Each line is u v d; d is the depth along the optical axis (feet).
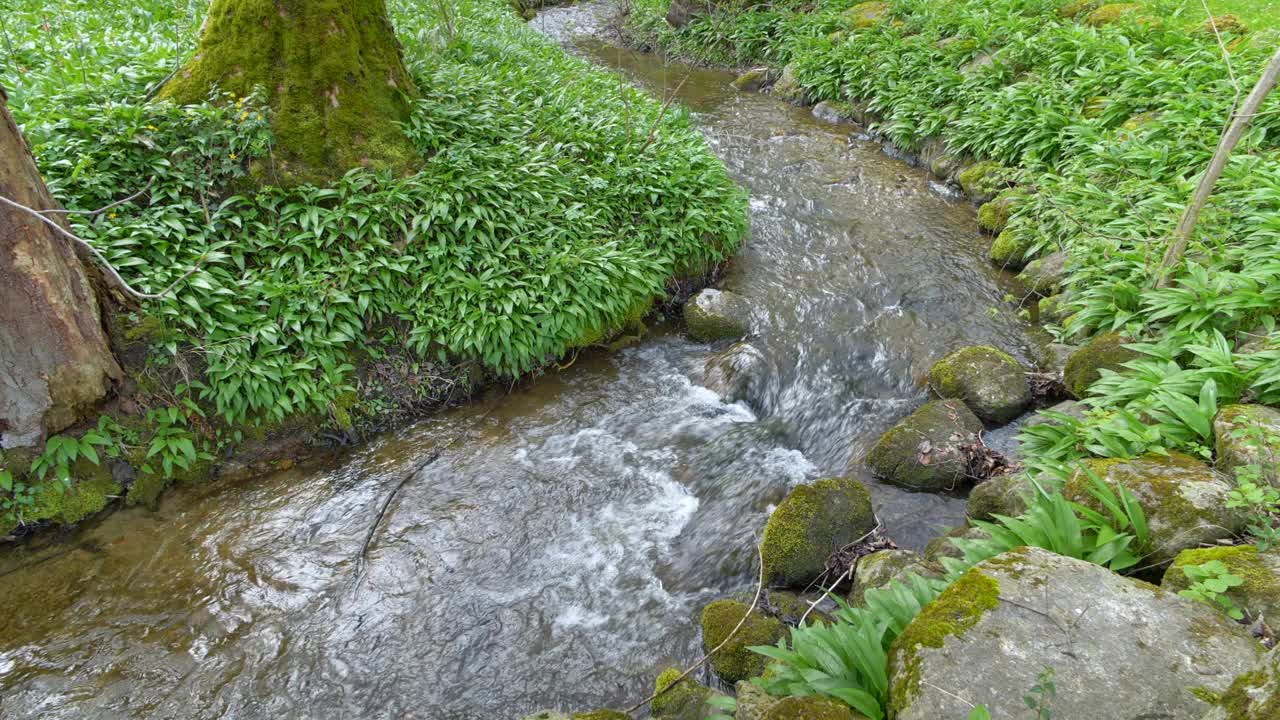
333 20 20.76
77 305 15.34
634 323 23.76
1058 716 8.29
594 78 37.14
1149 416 14.76
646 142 28.02
